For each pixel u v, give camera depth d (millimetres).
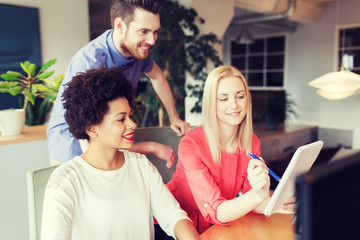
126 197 1086
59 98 1556
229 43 8703
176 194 1515
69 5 4727
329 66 7383
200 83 4867
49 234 928
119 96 1030
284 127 6895
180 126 1818
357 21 6930
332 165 405
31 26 4328
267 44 8188
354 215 427
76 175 1024
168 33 4574
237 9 7676
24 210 2305
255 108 6492
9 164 2199
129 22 1439
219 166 1417
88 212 1022
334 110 7457
